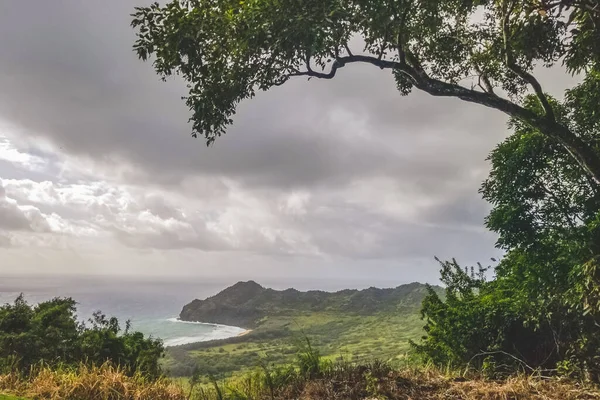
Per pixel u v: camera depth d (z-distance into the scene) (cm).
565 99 775
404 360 573
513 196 762
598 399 434
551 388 460
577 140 608
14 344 612
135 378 514
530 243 709
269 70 587
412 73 657
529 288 671
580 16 565
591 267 552
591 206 718
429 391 445
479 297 796
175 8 524
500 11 626
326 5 463
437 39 778
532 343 673
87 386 457
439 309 773
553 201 750
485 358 632
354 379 475
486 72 788
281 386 481
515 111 634
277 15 471
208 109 585
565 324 622
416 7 589
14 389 459
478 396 429
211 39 552
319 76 628
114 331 761
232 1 520
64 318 727
